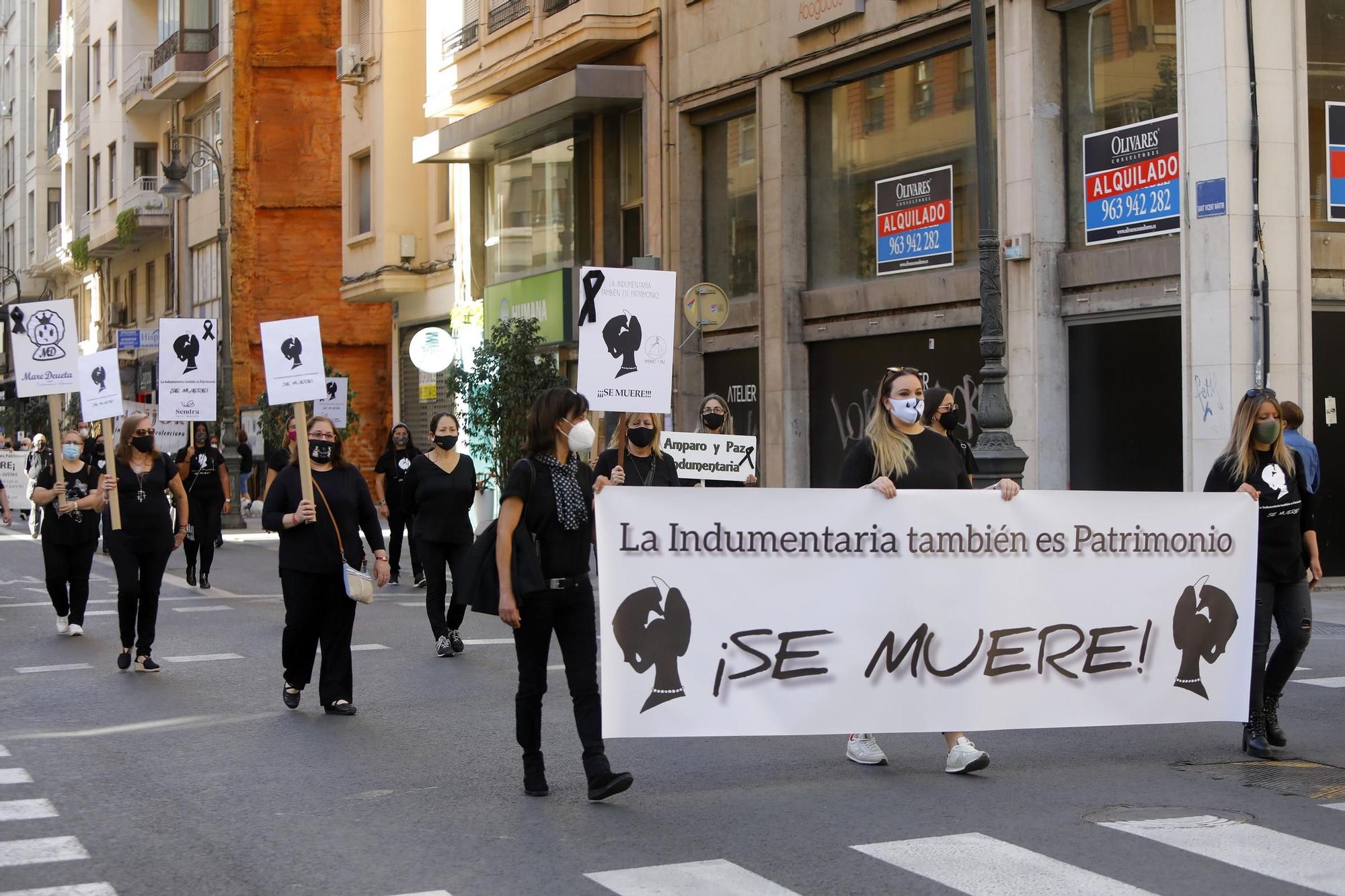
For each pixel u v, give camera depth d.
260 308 42.22
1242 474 8.65
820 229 23.00
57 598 14.63
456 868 6.29
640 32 25.67
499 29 28.53
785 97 23.05
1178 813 7.11
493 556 7.43
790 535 7.92
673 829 6.90
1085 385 18.23
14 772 8.27
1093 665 8.39
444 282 34.09
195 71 46.34
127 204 52.72
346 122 36.94
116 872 6.30
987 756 7.99
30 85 72.62
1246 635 8.58
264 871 6.29
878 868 6.19
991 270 14.92
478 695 10.80
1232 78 16.09
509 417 23.23
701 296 20.50
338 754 8.73
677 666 7.77
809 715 7.96
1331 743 8.86
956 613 8.16
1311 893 5.84
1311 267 16.53
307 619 10.16
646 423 10.88
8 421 55.06
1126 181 17.67
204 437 19.62
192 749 8.92
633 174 27.03
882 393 8.28
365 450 41.88
